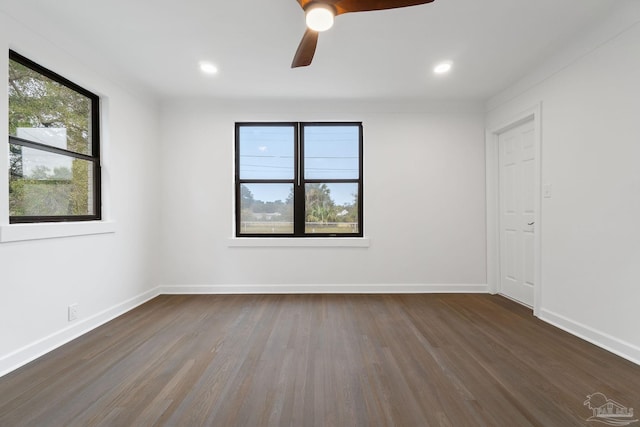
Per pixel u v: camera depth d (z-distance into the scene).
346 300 3.27
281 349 2.11
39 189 2.13
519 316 2.75
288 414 1.43
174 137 3.51
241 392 1.60
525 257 3.05
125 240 2.92
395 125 3.56
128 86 2.96
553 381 1.70
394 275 3.57
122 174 2.88
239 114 3.53
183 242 3.53
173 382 1.70
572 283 2.36
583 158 2.25
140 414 1.43
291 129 3.65
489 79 2.95
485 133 3.54
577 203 2.30
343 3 1.51
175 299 3.31
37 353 1.99
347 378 1.74
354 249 3.56
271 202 3.68
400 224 3.57
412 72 2.81
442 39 2.28
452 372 1.80
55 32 2.10
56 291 2.15
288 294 3.50
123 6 1.91
